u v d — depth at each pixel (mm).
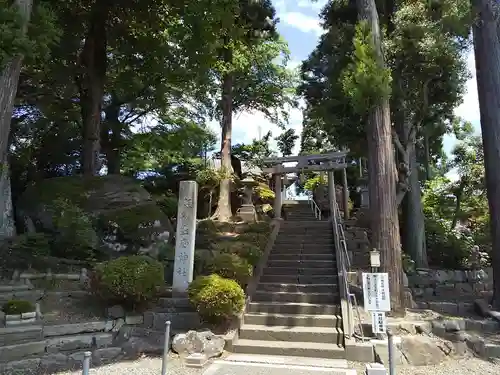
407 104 9094
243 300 6508
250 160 20094
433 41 8453
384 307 5992
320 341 6320
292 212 16359
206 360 5668
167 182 17781
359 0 8688
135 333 6422
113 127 15094
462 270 10906
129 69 13828
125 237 9234
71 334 6031
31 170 12836
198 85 13742
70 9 11453
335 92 9836
